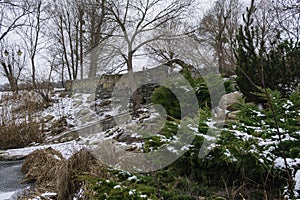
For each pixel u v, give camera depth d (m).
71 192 3.04
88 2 10.41
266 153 2.18
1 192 3.54
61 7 13.46
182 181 2.34
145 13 10.06
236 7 12.30
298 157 2.16
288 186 1.88
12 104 7.55
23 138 6.78
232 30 10.33
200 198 2.13
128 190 1.99
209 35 10.48
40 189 3.33
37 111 8.30
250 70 4.12
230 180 2.37
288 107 2.59
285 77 4.01
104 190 2.06
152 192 2.04
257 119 2.62
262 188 2.16
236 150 2.28
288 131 2.34
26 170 4.49
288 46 4.33
